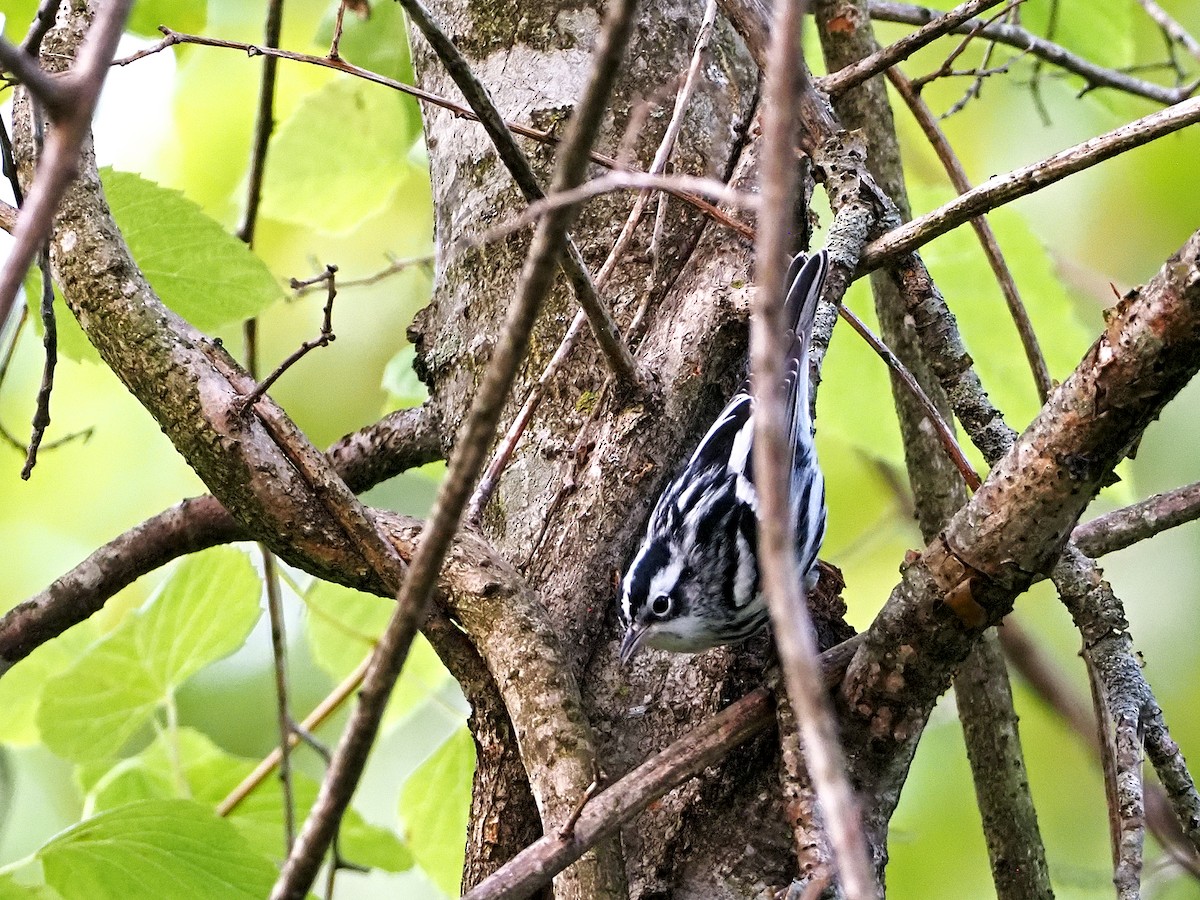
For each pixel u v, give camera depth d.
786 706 5.01
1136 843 4.87
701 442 6.00
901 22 8.36
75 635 9.22
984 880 9.94
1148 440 11.31
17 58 3.01
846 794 2.54
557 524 5.74
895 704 5.10
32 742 9.28
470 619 5.37
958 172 7.39
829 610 6.29
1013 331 9.31
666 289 6.19
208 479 5.62
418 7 4.58
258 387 5.44
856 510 11.47
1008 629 9.61
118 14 3.22
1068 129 11.30
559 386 5.99
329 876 6.29
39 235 3.05
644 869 5.33
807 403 6.51
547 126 6.40
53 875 6.62
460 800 8.39
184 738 8.76
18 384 11.26
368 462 6.91
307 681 11.74
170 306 7.42
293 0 10.26
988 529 4.71
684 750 4.90
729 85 6.68
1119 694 5.35
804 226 6.83
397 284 11.37
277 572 8.25
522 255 6.26
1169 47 8.39
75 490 11.45
